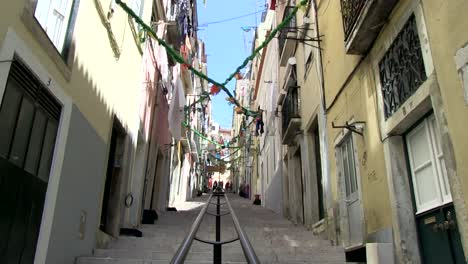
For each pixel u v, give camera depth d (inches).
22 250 137.3
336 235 233.9
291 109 354.3
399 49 163.3
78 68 181.8
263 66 676.1
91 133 201.5
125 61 267.7
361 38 185.8
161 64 407.8
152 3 343.3
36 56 141.9
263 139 663.1
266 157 616.4
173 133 354.6
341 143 238.2
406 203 157.5
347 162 229.3
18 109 134.2
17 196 133.3
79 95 184.5
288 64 385.1
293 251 205.2
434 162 142.6
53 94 156.3
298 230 296.8
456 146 119.3
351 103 217.0
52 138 160.6
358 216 207.6
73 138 177.8
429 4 136.9
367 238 187.6
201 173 1103.6
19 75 133.6
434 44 132.6
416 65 148.3
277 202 472.4
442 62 127.8
